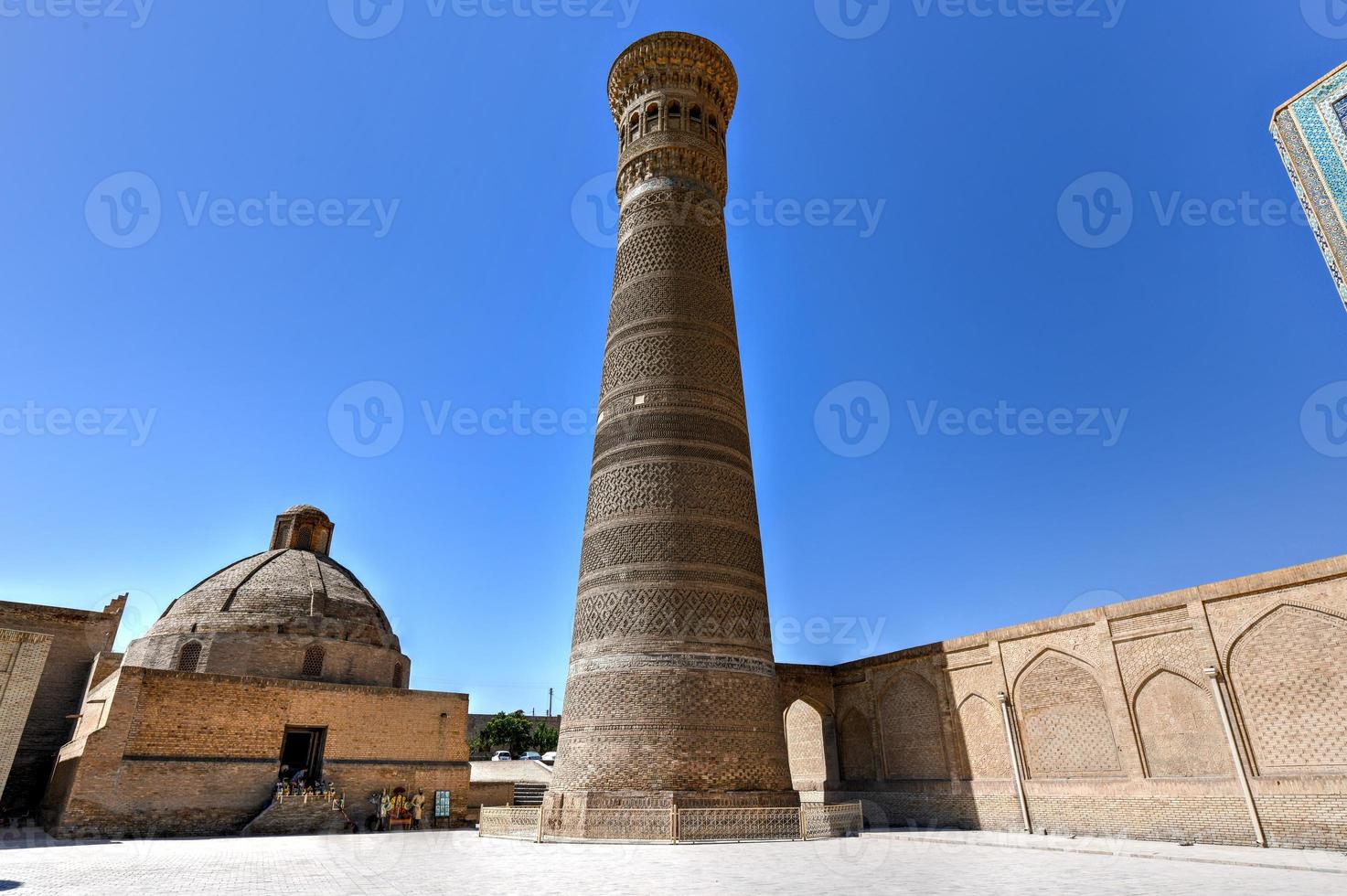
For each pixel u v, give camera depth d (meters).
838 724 29.05
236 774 27.42
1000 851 17.31
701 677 21.14
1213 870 13.66
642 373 25.34
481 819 23.50
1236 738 17.53
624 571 22.48
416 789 31.17
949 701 24.92
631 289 27.17
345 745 30.22
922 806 25.06
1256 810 16.94
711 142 29.58
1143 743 19.52
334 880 13.30
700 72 30.22
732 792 20.22
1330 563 16.48
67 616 35.16
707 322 26.38
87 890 12.11
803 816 20.34
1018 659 22.95
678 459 23.75
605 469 24.56
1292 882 11.99
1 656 23.81
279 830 26.83
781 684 28.36
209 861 16.73
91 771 24.86
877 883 12.06
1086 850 17.20
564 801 20.73
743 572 23.06
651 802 19.59
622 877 13.01
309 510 40.38
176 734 26.72
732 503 23.86
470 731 76.31
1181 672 18.89
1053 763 21.56
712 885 11.93
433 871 14.34
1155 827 18.73
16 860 16.94
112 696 25.98
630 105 30.42
